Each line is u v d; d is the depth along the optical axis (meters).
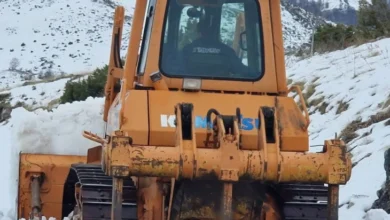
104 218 6.82
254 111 6.96
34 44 73.25
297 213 7.03
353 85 16.36
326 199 7.13
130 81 7.68
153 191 6.86
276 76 7.50
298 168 6.31
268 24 7.54
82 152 10.12
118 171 6.18
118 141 6.22
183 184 6.59
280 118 6.97
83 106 10.27
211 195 6.61
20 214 9.26
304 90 17.97
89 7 87.56
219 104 7.02
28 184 9.23
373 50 19.50
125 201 6.96
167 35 7.45
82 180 7.09
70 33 77.25
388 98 14.41
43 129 10.12
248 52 7.53
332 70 18.70
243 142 6.77
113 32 9.26
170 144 6.79
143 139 6.77
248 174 6.29
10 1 90.62
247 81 7.44
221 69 7.45
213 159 6.25
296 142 6.87
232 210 6.74
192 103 6.99
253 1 7.58
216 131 6.58
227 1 7.57
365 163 11.60
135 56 7.70
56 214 9.24
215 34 7.54
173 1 7.48
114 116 7.51
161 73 7.38
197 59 7.45
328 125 14.89
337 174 6.33
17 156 10.09
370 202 9.94
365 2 23.70
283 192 7.13
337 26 25.08
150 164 6.21
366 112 14.38
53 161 9.30
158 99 7.00
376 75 16.30
